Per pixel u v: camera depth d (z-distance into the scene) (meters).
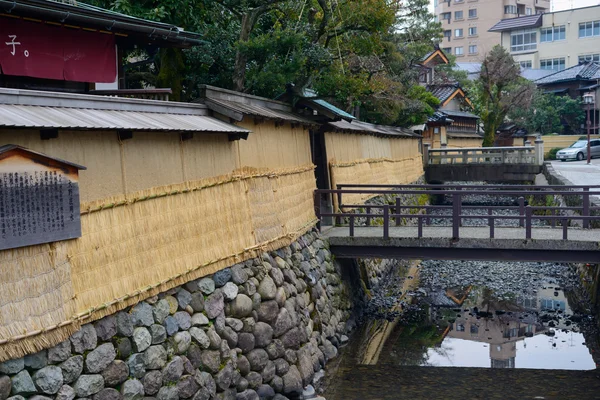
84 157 9.19
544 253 16.88
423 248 17.83
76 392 8.44
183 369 10.40
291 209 16.75
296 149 18.67
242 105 14.84
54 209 8.41
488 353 16.58
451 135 57.84
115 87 15.66
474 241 17.19
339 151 23.98
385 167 32.81
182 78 20.72
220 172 12.98
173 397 10.04
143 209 10.31
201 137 12.25
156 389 9.78
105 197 9.57
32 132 8.31
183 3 19.53
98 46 14.12
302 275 15.65
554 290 23.70
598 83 67.38
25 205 7.97
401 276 26.14
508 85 57.97
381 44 24.64
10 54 12.41
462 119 61.91
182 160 11.60
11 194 7.78
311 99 19.09
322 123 20.14
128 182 10.10
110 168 9.72
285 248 15.49
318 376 14.25
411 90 39.44
